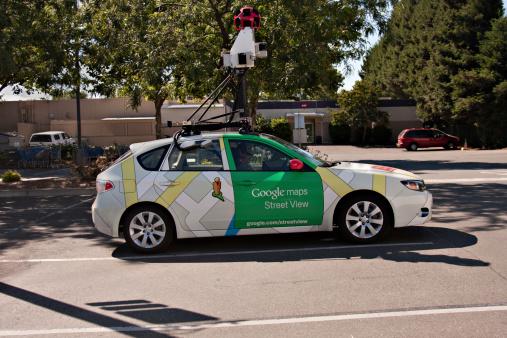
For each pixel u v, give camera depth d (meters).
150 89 20.00
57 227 10.12
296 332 4.73
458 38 37.97
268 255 7.41
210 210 7.58
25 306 5.65
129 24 16.52
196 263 7.16
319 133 50.12
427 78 41.44
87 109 40.41
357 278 6.20
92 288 6.21
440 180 15.79
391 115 48.81
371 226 7.75
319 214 7.63
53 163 24.00
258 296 5.72
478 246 7.46
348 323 4.88
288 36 14.92
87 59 19.88
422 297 5.48
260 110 49.38
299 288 5.93
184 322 5.07
